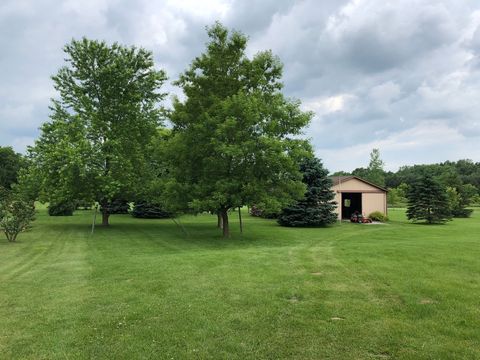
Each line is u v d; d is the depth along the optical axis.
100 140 25.84
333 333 5.20
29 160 26.44
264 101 19.75
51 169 24.31
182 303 6.70
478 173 102.38
